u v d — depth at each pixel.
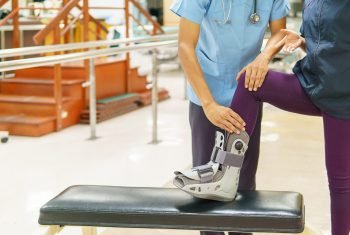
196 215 1.78
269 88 1.93
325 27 1.86
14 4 6.09
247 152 2.29
